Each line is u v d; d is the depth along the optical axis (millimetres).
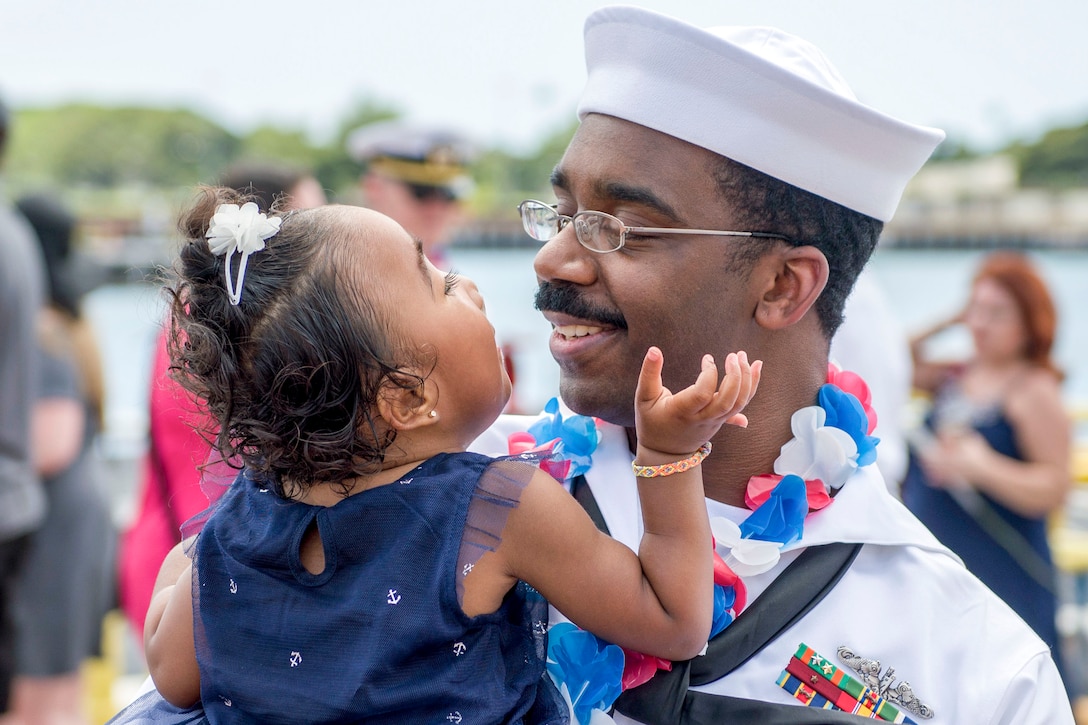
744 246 1148
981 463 3084
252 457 1087
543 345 4297
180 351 1145
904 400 2641
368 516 1038
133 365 6203
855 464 1224
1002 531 3082
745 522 1187
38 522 2805
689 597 1052
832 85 1204
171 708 1188
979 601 1188
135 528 2383
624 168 1144
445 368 1092
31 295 2732
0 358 2666
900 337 2715
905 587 1171
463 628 1020
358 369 1054
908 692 1120
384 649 998
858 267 1247
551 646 1149
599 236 1152
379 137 3686
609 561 1056
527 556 1051
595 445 1281
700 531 1067
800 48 1214
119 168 29406
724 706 1099
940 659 1149
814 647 1140
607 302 1163
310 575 1040
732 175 1137
